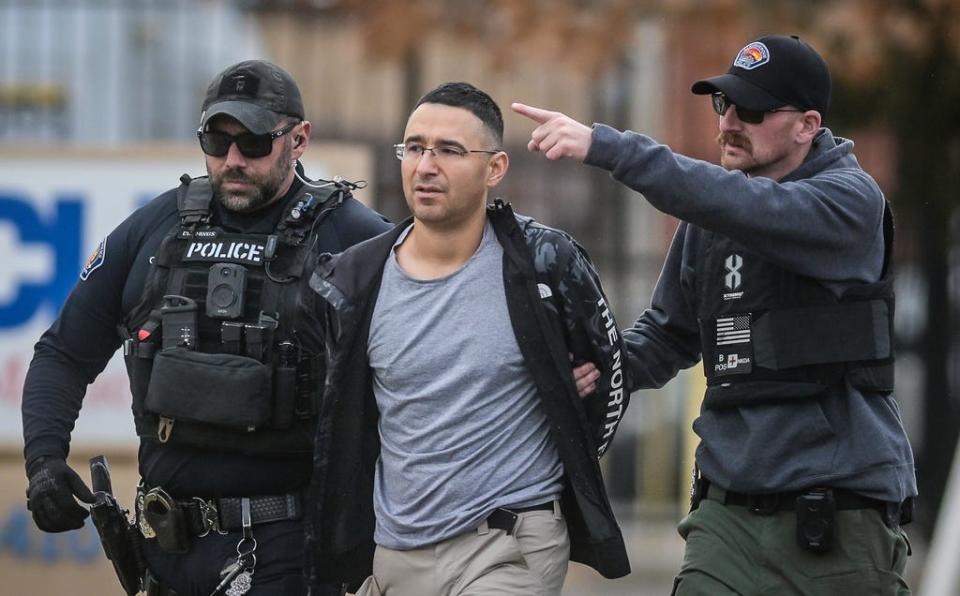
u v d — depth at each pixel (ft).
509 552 53.98
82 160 98.07
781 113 56.24
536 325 54.24
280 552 60.13
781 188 53.88
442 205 54.13
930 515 133.69
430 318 54.54
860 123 148.77
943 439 136.05
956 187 143.84
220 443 59.47
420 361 54.34
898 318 143.23
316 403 59.67
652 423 135.85
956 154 145.89
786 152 56.65
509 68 149.69
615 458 136.56
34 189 98.27
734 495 56.18
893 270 56.80
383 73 154.10
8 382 98.48
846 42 141.28
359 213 61.72
